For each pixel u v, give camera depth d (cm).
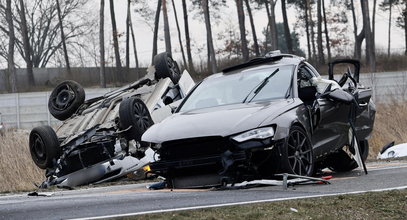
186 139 1175
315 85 1403
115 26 9538
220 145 1169
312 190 1056
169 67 2116
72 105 2106
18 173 2397
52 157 1884
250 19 10519
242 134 1160
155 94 2020
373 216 793
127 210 862
